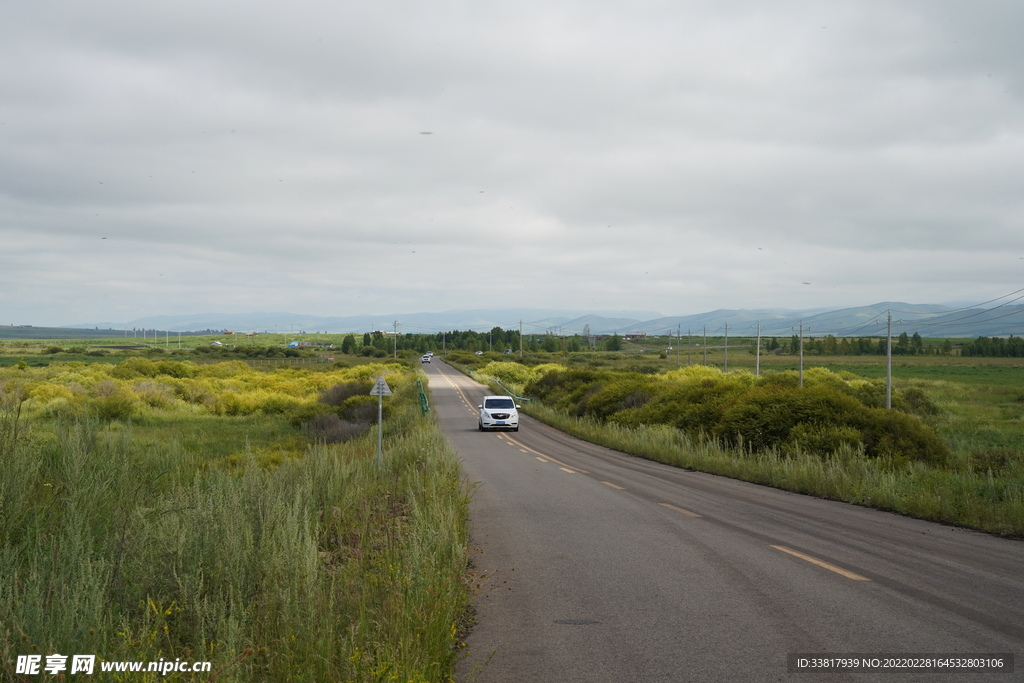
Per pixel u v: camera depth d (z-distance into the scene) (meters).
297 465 13.92
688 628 5.98
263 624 5.02
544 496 14.77
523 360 144.25
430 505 9.92
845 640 5.63
